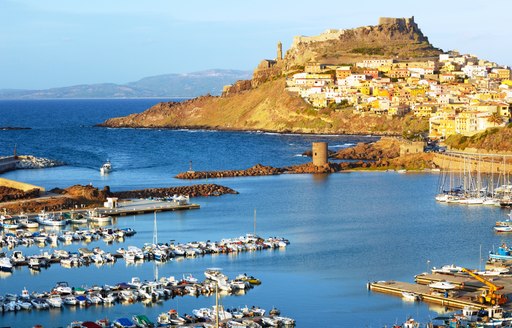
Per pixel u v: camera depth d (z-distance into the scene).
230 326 198.38
